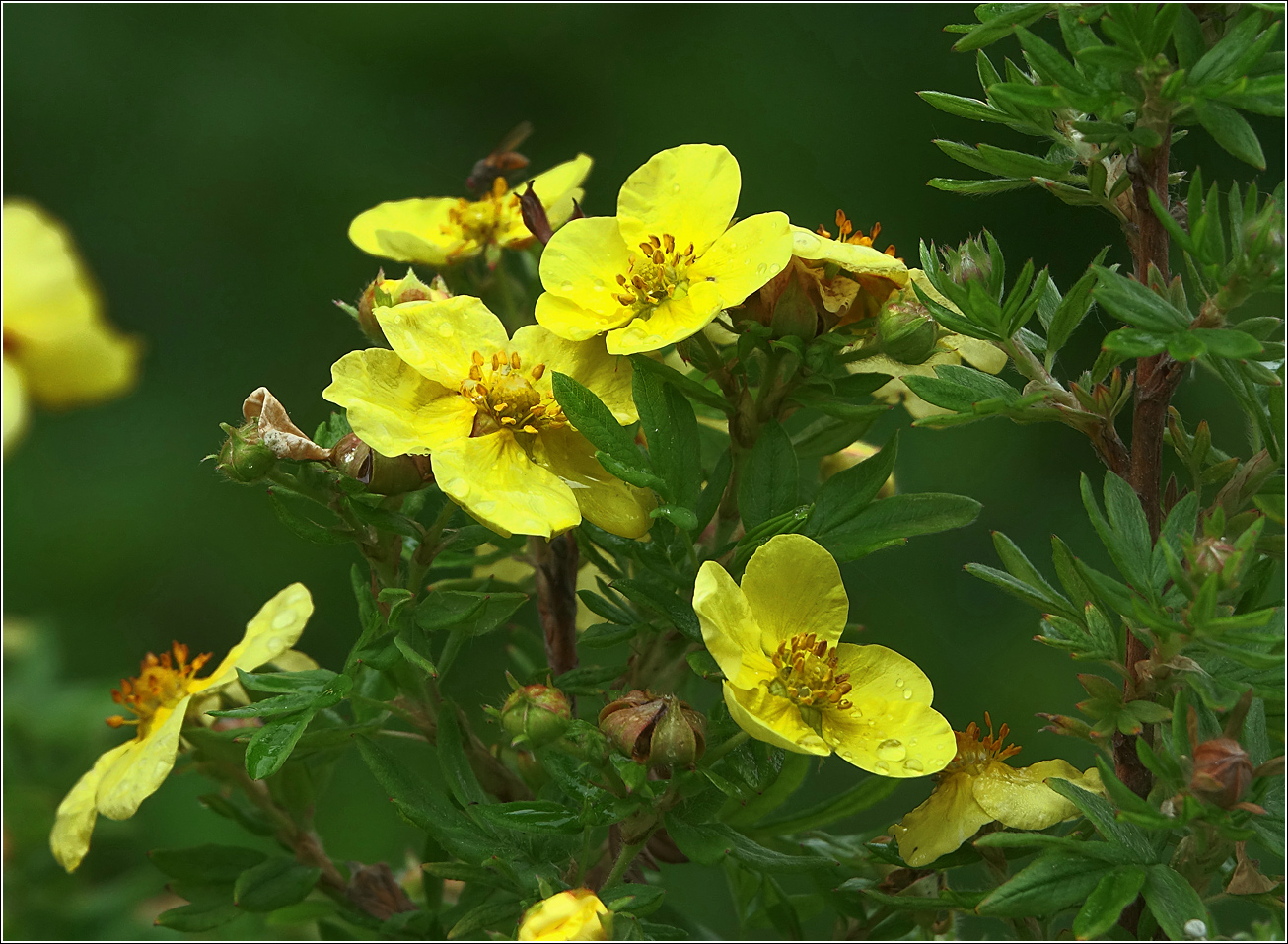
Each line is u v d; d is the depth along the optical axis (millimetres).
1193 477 766
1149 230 757
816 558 754
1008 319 757
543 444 762
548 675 774
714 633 744
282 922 806
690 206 765
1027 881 741
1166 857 751
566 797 768
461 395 761
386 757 766
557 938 742
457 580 798
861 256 758
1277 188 741
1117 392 759
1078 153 761
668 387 761
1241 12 749
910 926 777
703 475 797
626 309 762
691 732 746
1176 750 740
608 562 778
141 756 774
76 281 777
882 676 756
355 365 760
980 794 760
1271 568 751
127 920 798
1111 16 741
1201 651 748
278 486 763
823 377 765
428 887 788
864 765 748
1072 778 762
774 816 792
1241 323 748
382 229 809
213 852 795
